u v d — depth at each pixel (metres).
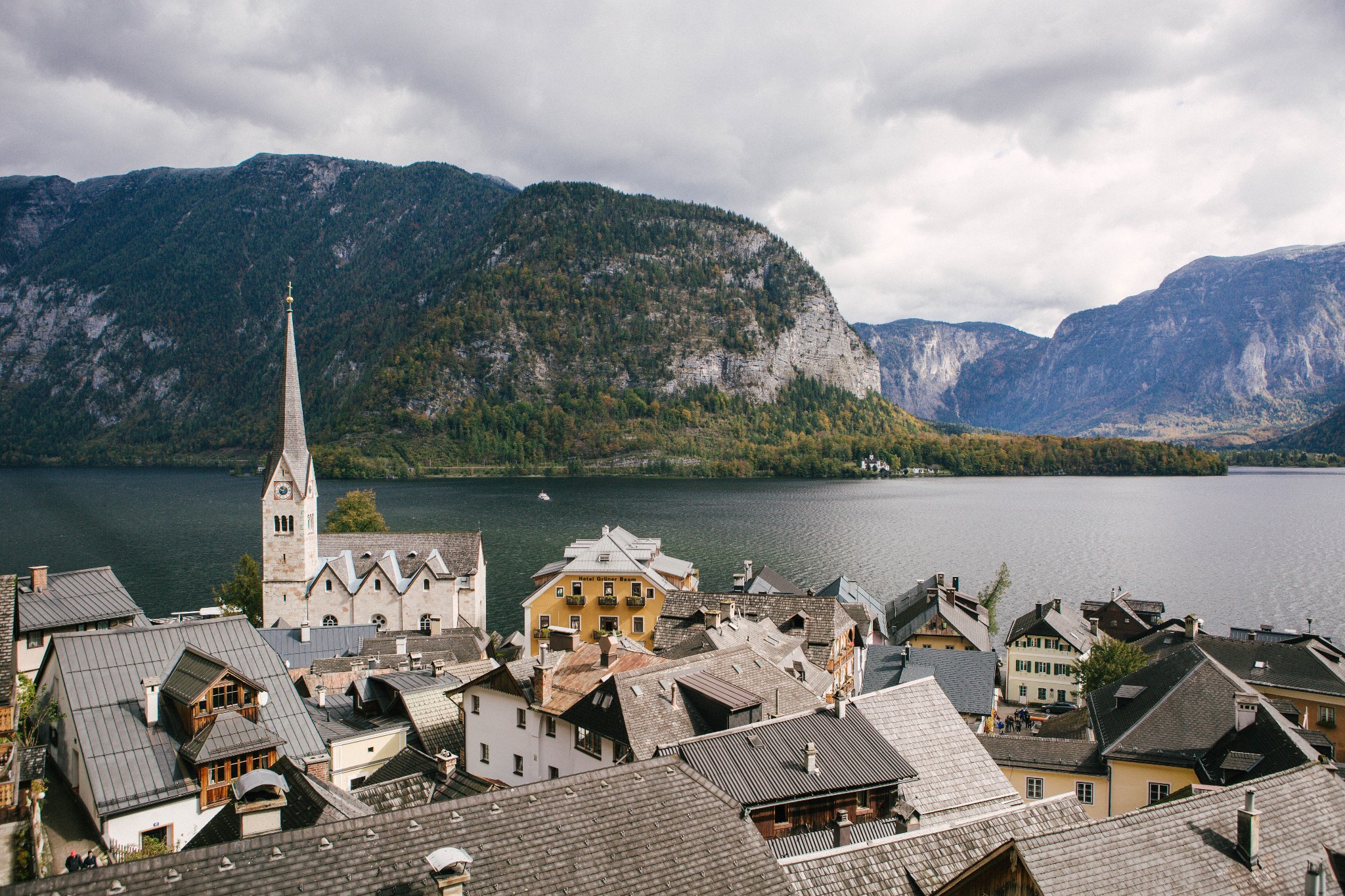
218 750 41.47
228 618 51.03
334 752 53.78
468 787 45.50
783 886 25.09
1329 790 29.92
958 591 136.50
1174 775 53.75
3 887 19.47
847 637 85.38
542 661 48.91
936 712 44.19
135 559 167.75
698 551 185.00
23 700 49.12
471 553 115.38
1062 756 58.75
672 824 25.73
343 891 21.03
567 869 23.17
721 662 51.09
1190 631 92.88
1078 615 121.94
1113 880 24.44
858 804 36.97
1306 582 163.50
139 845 39.38
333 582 107.81
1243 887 25.36
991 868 25.84
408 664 74.19
